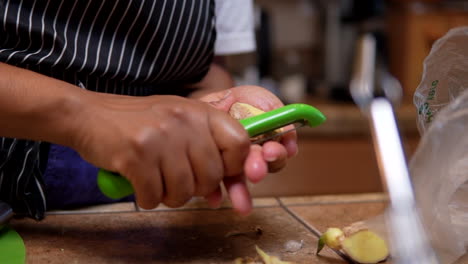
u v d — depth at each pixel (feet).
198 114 1.29
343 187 4.59
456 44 1.57
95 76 2.05
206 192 1.34
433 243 1.45
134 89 2.24
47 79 1.41
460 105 1.40
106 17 2.00
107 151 1.28
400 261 1.26
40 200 1.86
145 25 2.08
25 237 1.66
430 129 1.43
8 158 1.87
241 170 1.34
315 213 1.93
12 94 1.35
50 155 2.01
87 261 1.46
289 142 1.51
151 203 1.32
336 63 6.40
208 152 1.29
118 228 1.75
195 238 1.65
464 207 1.54
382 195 2.19
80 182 2.02
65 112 1.34
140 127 1.25
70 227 1.76
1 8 1.82
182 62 2.27
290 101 6.20
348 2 6.22
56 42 1.90
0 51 1.82
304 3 7.20
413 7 5.79
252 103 1.73
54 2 1.90
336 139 5.48
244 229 1.74
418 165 1.45
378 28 6.14
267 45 6.45
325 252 1.55
